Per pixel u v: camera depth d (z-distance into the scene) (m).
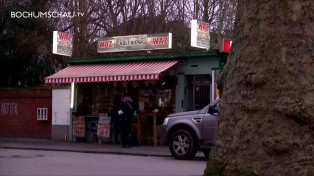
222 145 4.08
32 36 27.27
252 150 3.88
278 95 3.85
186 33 30.47
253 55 3.99
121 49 21.69
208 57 19.20
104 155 16.28
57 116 22.73
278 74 3.88
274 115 3.84
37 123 23.52
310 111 3.78
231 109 4.06
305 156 3.76
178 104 19.81
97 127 21.16
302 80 3.84
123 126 18.84
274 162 3.80
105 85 21.84
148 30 30.02
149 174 10.87
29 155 15.51
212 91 18.92
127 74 19.59
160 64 19.91
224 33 29.78
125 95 19.53
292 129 3.79
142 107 20.70
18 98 24.09
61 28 28.69
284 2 3.92
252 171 3.85
